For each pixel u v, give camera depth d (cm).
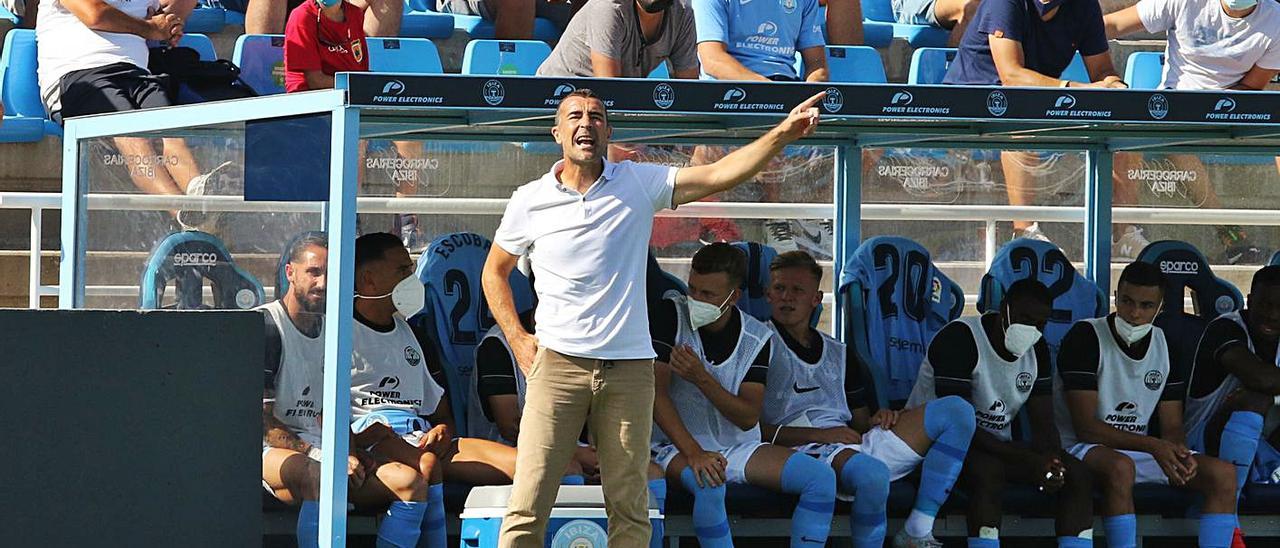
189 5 2884
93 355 1684
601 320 1739
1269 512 2336
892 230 2902
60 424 1672
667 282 2295
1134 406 2369
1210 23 2878
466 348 2291
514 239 1791
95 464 1686
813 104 1722
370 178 2678
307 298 1842
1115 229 3011
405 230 2694
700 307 2131
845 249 2592
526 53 3212
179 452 1723
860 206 2608
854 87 1895
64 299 2233
